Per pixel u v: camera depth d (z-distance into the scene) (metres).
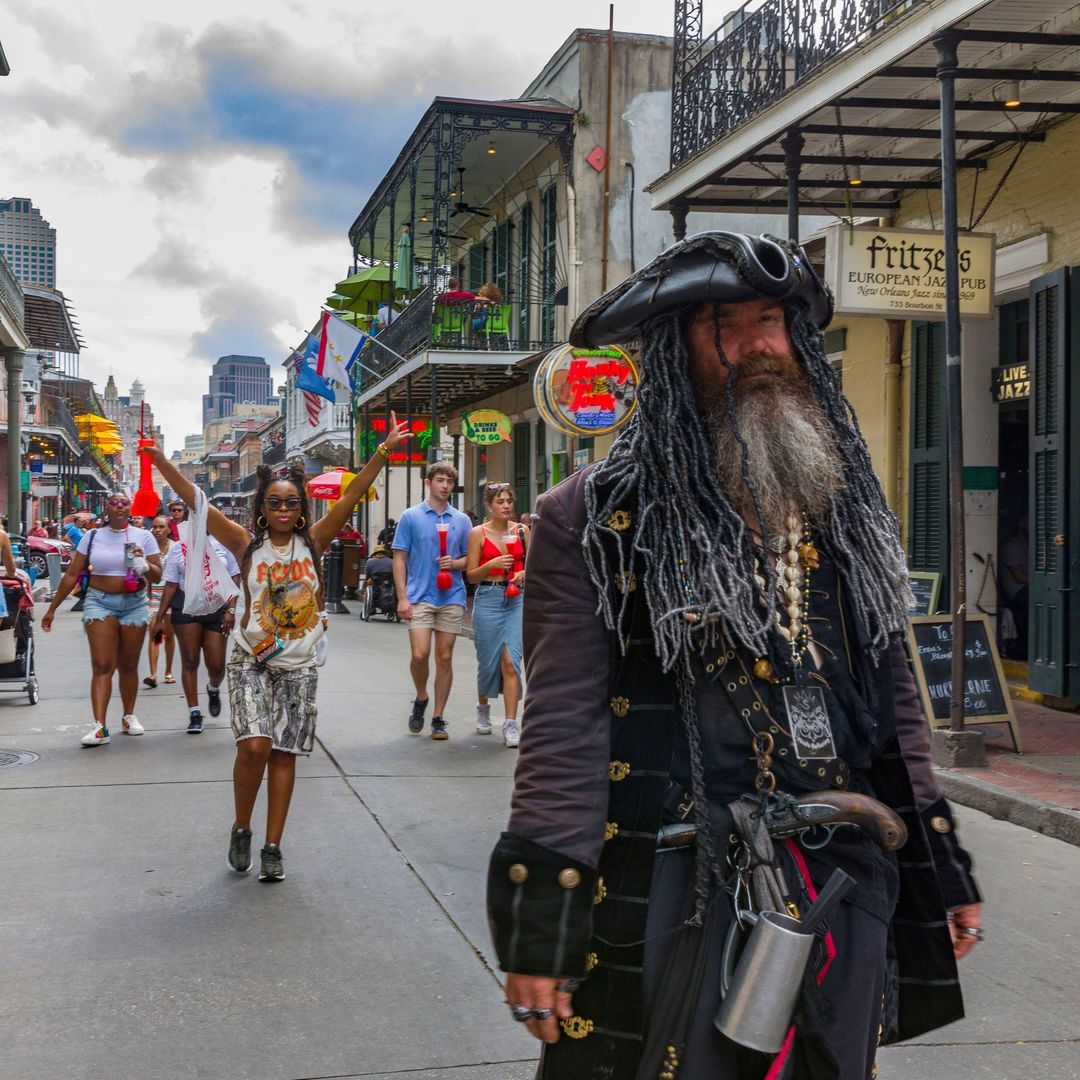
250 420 116.50
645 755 1.72
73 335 48.16
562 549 1.76
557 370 12.57
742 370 1.79
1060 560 9.04
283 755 5.16
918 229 8.64
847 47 8.57
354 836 5.82
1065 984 4.05
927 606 9.34
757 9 9.79
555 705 1.71
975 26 7.54
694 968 1.65
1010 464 10.61
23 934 4.44
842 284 8.54
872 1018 1.70
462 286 27.41
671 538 1.72
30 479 48.88
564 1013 1.66
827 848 1.71
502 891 1.66
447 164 21.12
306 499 5.22
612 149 19.34
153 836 5.82
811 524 1.80
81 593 8.73
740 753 1.70
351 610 24.02
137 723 8.70
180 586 8.67
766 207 11.70
